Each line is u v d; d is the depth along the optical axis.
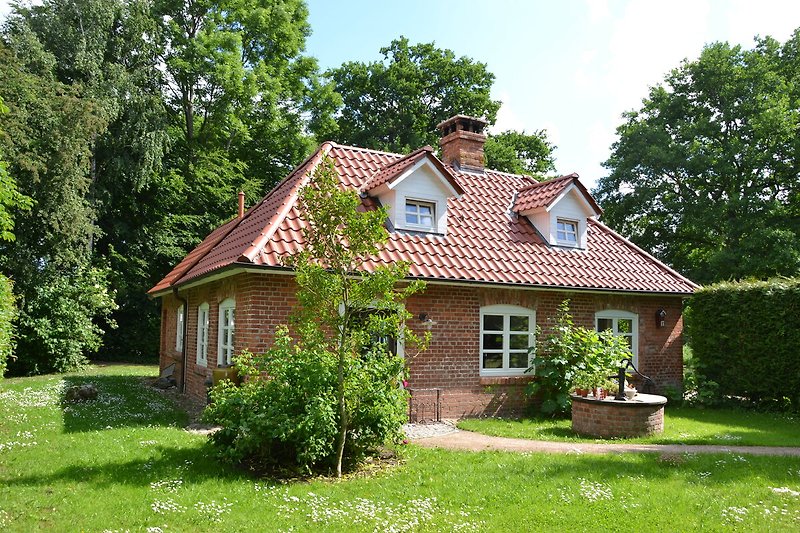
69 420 11.74
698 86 33.91
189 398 16.17
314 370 8.51
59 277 23.48
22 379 19.91
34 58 23.73
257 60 35.94
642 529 6.46
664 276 17.55
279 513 6.67
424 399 13.27
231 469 8.33
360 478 8.31
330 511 6.73
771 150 30.61
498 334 14.54
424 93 39.97
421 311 13.45
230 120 33.16
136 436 10.19
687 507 7.16
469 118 18.88
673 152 32.22
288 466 8.59
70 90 23.89
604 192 37.38
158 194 31.92
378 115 40.38
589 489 7.73
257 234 12.47
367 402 8.95
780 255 27.67
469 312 14.01
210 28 32.38
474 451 9.98
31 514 6.36
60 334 22.73
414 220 14.76
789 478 8.52
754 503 7.35
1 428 10.78
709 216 30.69
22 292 22.14
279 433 8.05
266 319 11.80
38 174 21.78
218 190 32.66
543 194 16.97
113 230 30.95
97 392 15.22
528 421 13.43
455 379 13.71
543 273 14.94
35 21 26.11
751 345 16.47
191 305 17.48
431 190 14.87
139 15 28.50
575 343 14.31
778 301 15.99
